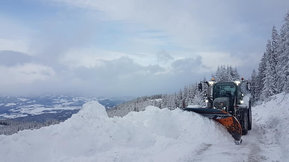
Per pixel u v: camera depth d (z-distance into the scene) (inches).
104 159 214.7
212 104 451.2
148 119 334.3
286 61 1128.8
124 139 266.4
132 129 286.5
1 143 211.2
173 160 226.8
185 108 389.4
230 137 338.3
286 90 1012.5
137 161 221.1
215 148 288.4
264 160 237.9
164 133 317.7
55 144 231.3
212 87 458.9
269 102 1007.6
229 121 338.3
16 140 222.7
